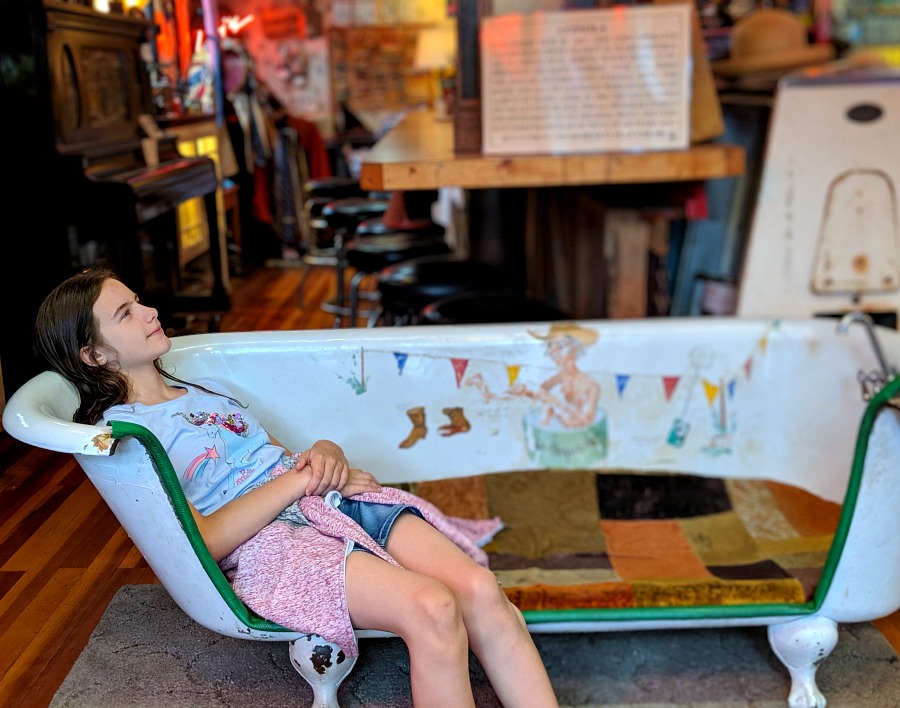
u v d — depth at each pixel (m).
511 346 2.24
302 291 4.55
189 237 3.93
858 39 2.94
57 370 1.70
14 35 2.86
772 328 2.31
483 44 2.50
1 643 1.90
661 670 1.85
